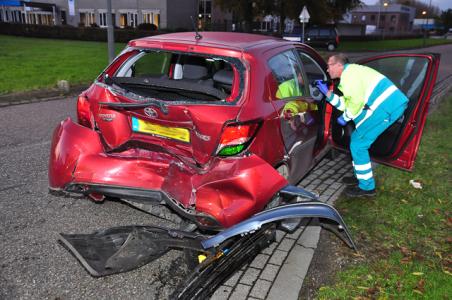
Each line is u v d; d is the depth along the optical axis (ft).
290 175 12.52
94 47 80.69
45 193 14.21
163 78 11.93
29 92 32.86
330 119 16.05
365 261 10.78
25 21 142.61
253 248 10.12
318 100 14.26
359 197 14.62
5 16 156.35
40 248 10.97
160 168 10.74
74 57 60.18
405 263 10.68
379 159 15.19
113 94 10.85
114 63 12.13
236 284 9.76
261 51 11.32
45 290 9.37
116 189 10.69
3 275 9.80
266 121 10.42
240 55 10.59
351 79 13.35
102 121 11.16
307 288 9.82
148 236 10.18
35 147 19.19
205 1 139.03
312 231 12.14
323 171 17.40
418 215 13.34
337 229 11.64
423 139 21.97
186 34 12.81
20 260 10.42
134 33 105.19
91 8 138.51
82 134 11.40
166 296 9.39
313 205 10.17
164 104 9.89
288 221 10.71
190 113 9.69
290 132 12.02
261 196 9.74
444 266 10.61
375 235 12.06
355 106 13.48
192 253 10.53
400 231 12.31
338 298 9.34
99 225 12.26
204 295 8.90
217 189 9.65
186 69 13.58
